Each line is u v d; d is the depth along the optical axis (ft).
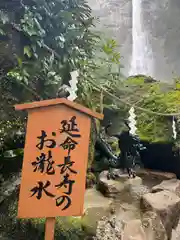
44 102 5.39
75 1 10.01
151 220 8.26
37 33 7.48
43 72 8.07
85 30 11.05
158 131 13.12
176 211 9.52
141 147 12.07
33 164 5.36
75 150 5.58
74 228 8.13
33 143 5.38
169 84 16.05
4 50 7.63
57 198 5.44
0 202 8.04
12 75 7.20
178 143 12.51
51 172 5.43
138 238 7.54
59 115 5.50
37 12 7.89
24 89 7.82
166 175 12.90
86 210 9.49
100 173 12.66
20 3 7.58
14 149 8.25
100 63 13.94
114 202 10.50
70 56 9.09
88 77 11.09
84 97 10.54
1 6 7.49
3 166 8.41
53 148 5.45
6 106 7.80
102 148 12.17
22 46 7.76
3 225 7.46
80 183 5.59
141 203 9.81
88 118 5.71
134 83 15.49
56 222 8.00
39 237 7.23
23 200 5.29
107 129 12.72
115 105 13.10
